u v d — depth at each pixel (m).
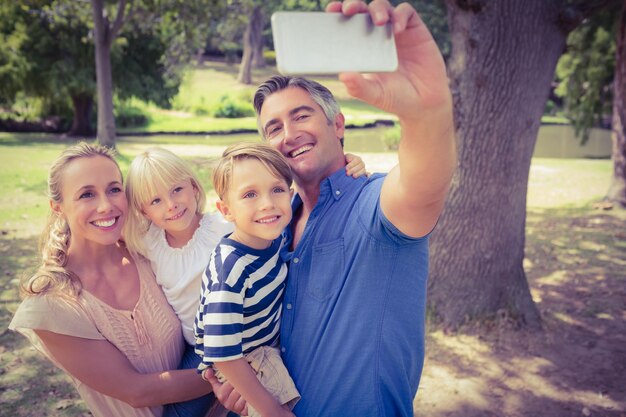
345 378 1.68
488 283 5.34
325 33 1.01
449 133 1.31
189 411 2.04
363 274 1.65
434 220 1.53
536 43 4.97
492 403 4.27
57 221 1.95
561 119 35.00
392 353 1.67
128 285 2.01
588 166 15.40
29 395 4.32
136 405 1.91
